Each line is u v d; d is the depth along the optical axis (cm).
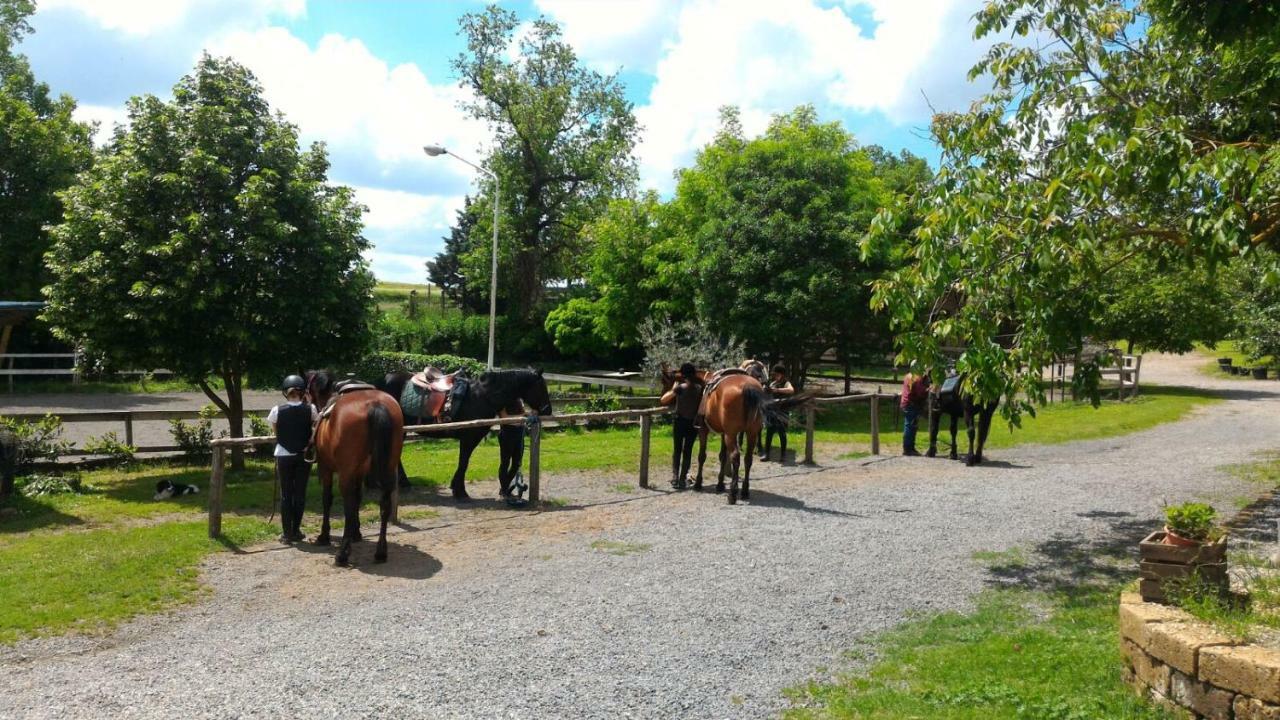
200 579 746
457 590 711
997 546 857
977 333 761
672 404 1243
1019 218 748
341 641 586
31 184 2766
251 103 1323
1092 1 848
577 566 786
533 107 4047
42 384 2820
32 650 574
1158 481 1225
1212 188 666
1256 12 632
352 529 796
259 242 1191
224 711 470
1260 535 855
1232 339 3872
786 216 2084
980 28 862
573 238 4309
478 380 1115
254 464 1405
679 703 484
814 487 1212
